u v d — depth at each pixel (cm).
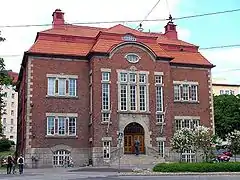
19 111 6356
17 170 4178
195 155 4903
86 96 4878
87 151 4766
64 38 5009
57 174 3372
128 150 4731
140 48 4938
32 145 4559
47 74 4753
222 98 8212
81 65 4925
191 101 5266
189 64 5344
